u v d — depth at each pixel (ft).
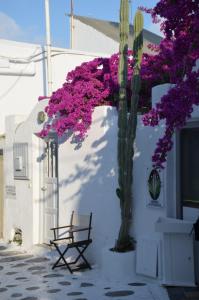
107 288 23.66
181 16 17.13
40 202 35.50
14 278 26.94
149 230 25.04
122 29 25.93
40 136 34.04
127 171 25.46
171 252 22.61
